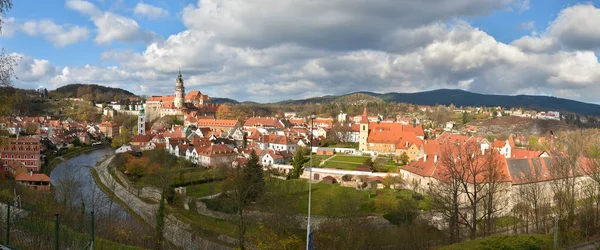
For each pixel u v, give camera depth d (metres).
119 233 64.62
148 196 110.31
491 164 71.25
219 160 149.38
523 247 43.66
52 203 67.69
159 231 66.50
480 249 44.38
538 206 75.81
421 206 90.00
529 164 91.62
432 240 65.25
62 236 41.19
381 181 120.19
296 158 134.88
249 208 89.38
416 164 114.56
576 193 85.75
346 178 125.94
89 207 90.88
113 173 134.62
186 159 161.12
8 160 133.25
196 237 74.75
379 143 175.50
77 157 181.00
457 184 74.50
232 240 73.38
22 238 36.69
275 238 57.72
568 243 50.84
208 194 108.69
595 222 60.22
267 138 193.12
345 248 60.59
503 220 79.62
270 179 115.69
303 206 95.19
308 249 35.72
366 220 79.94
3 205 59.12
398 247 61.84
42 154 163.12
